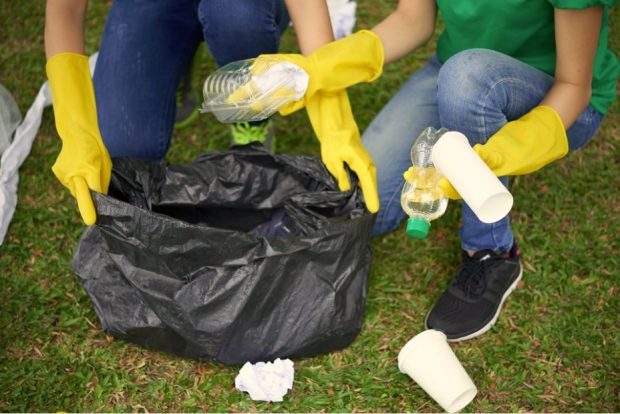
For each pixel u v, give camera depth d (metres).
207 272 2.20
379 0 3.84
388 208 2.70
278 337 2.30
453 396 2.23
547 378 2.41
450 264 2.75
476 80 2.27
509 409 2.33
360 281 2.36
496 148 2.01
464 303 2.53
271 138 2.98
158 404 2.34
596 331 2.51
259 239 2.15
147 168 2.41
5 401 2.33
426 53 3.56
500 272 2.54
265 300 2.24
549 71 2.47
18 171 3.03
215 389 2.38
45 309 2.58
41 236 2.81
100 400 2.34
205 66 3.53
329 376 2.40
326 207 2.35
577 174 3.04
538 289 2.65
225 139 3.20
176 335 2.33
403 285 2.68
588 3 2.05
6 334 2.50
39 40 3.60
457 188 1.86
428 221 2.09
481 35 2.47
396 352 2.48
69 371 2.42
